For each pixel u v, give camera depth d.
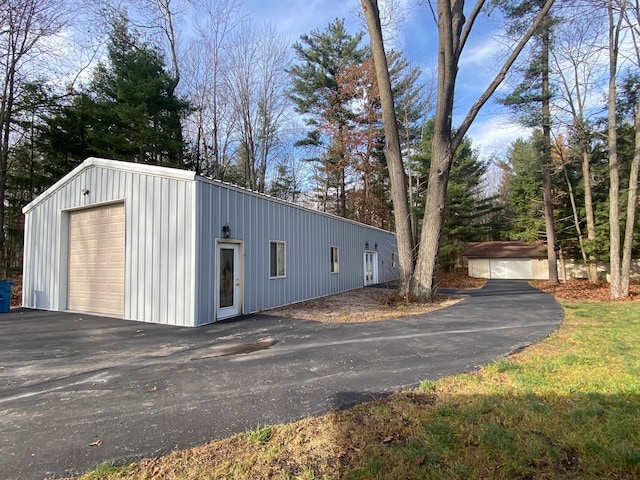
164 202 8.10
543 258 26.30
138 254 8.45
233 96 22.70
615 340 5.61
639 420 2.78
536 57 16.16
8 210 17.33
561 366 4.25
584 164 19.17
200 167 21.25
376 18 11.84
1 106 14.28
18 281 17.31
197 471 2.30
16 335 6.72
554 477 2.14
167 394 3.69
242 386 3.88
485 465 2.27
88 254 9.71
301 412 3.17
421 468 2.25
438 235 11.65
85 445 2.67
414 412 3.07
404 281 12.18
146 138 15.98
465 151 26.38
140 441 2.71
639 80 14.98
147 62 16.50
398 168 12.34
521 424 2.78
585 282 19.94
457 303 11.09
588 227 19.34
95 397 3.64
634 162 12.77
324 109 24.50
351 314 9.09
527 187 22.55
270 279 10.36
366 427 2.83
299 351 5.38
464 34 11.23
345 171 26.77
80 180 9.84
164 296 7.94
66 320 8.38
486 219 33.28
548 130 17.88
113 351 5.54
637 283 18.47
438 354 5.05
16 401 3.56
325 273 14.10
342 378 4.08
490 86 11.23
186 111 18.78
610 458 2.29
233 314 8.79
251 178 23.27
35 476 2.29
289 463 2.37
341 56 24.16
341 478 2.19
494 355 4.91
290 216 11.62
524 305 10.52
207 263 7.95
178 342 6.11
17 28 13.72
